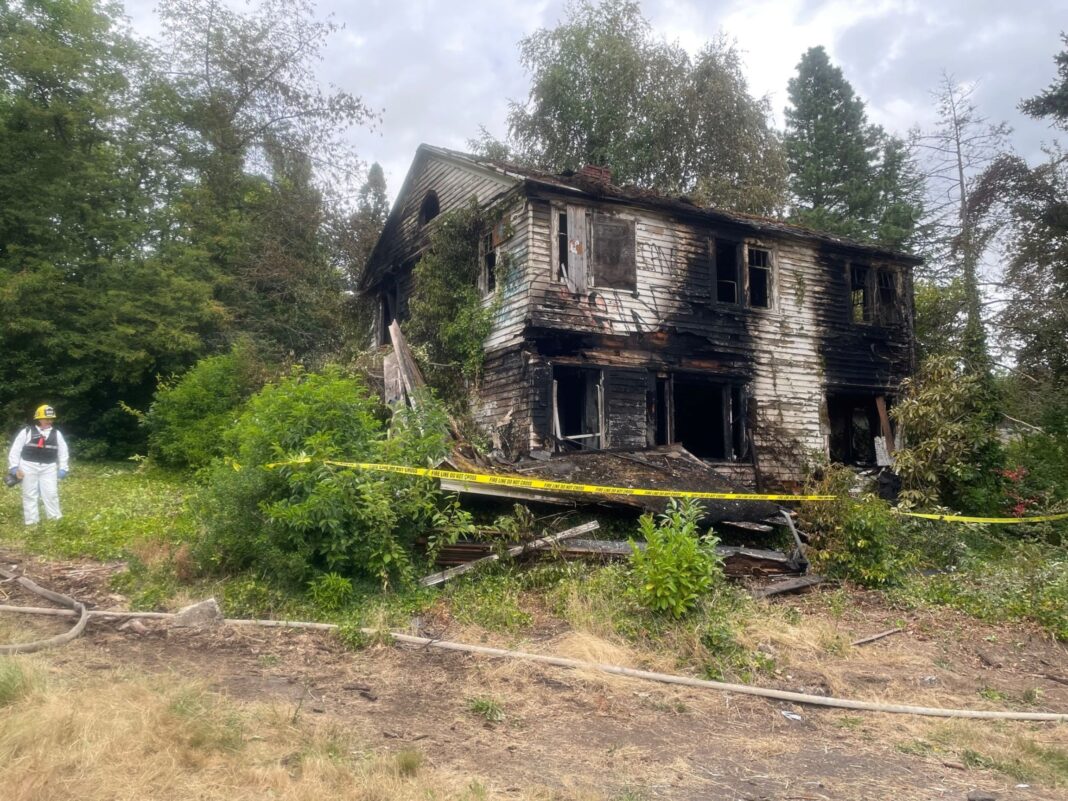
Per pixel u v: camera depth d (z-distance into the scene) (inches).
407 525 323.6
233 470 327.0
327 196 1096.8
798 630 302.0
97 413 812.0
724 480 450.3
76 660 214.4
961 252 887.7
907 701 246.7
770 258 673.6
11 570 308.8
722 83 1014.4
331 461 304.0
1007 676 280.1
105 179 826.8
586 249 582.2
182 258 864.3
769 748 199.9
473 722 201.0
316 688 216.2
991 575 393.4
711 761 188.5
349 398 339.6
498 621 288.2
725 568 378.6
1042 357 804.0
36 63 770.8
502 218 601.0
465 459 393.4
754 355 648.4
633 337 590.2
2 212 761.6
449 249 629.3
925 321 843.4
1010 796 179.0
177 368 806.5
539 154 1079.0
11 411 741.9
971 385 592.4
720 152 1037.8
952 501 592.4
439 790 154.5
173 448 621.6
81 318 770.2
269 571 300.7
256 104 1064.8
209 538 306.0
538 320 548.7
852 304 714.2
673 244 620.4
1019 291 837.8
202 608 265.3
